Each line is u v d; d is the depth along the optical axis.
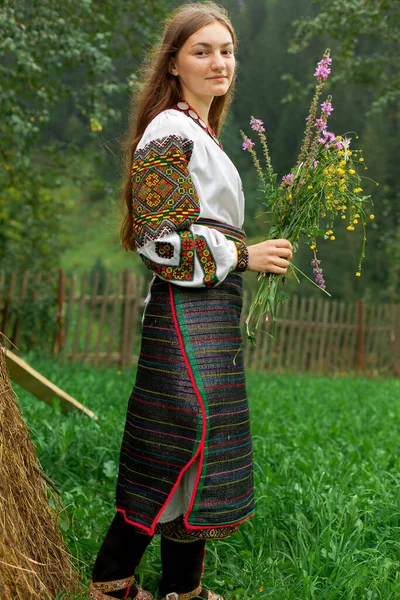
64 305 11.18
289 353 13.55
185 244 2.24
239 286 2.43
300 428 5.61
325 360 14.23
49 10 6.20
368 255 28.64
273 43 37.38
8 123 6.92
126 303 11.46
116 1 7.55
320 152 2.49
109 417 5.00
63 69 6.91
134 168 2.33
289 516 3.31
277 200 2.52
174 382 2.27
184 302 2.31
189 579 2.54
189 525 2.25
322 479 3.86
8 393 2.42
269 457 4.29
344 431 5.67
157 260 2.27
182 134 2.32
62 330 10.97
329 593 2.62
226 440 2.31
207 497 2.27
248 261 2.35
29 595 2.14
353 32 10.81
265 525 3.23
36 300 10.81
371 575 2.79
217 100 2.77
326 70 2.50
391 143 32.28
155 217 2.26
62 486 3.69
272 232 2.52
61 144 9.02
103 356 11.28
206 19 2.41
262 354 13.30
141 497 2.32
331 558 2.86
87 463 4.05
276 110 36.53
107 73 7.22
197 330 2.29
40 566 2.33
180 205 2.26
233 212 2.44
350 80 12.19
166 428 2.28
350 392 9.26
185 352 2.27
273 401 7.50
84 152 8.88
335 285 28.41
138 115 2.53
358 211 2.51
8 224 12.33
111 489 3.78
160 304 2.34
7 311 10.68
